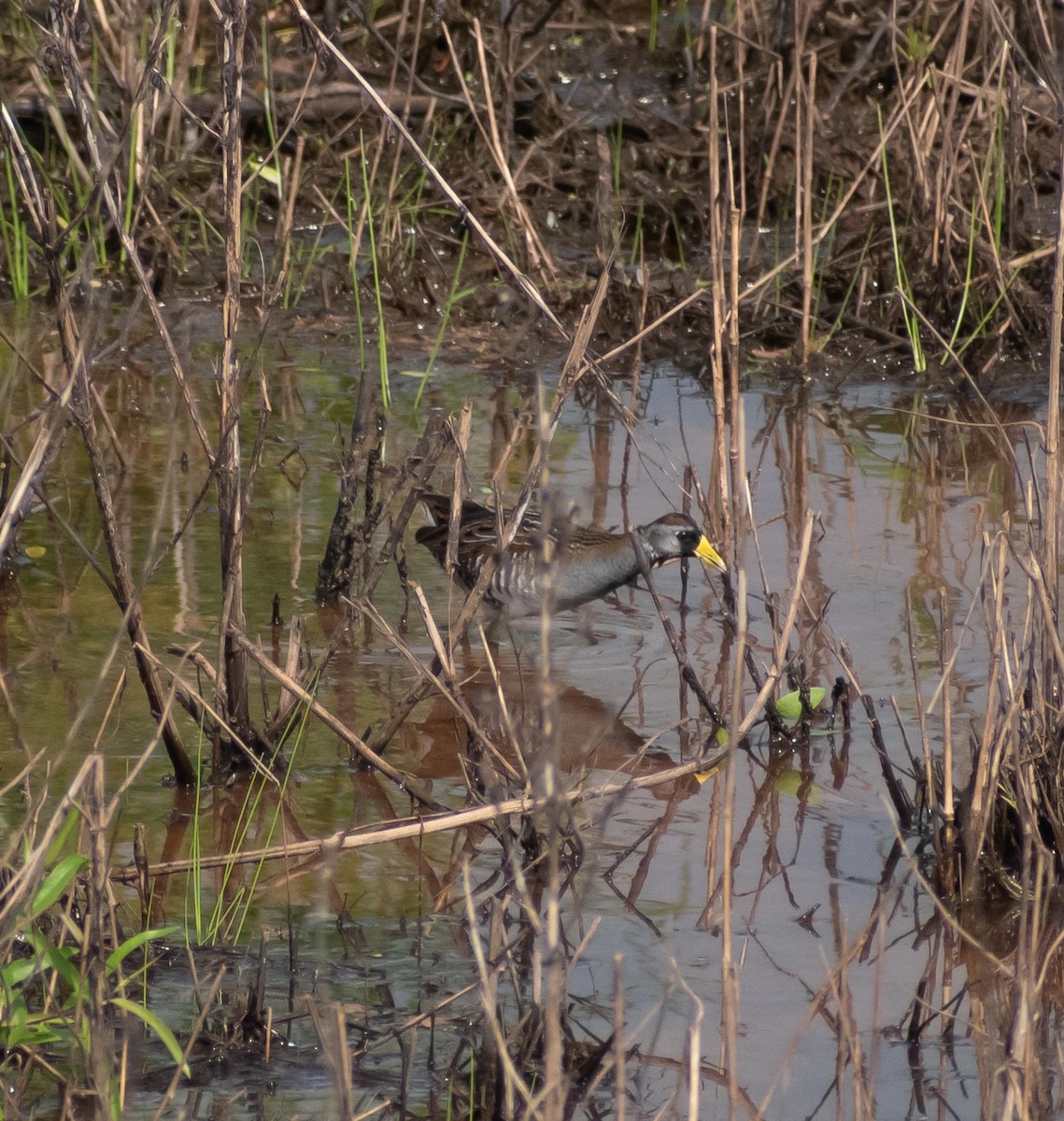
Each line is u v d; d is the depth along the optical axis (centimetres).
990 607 886
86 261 738
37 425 1391
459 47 2039
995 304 1636
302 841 818
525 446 1437
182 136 1884
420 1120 636
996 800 838
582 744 977
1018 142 1764
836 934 789
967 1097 670
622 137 2019
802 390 1612
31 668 1029
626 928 789
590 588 1126
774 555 1235
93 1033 599
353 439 1175
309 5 2056
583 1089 666
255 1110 643
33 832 728
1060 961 770
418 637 1121
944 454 1450
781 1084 677
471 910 618
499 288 1783
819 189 1945
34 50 1791
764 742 993
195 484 1333
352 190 1930
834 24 2089
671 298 1730
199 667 945
